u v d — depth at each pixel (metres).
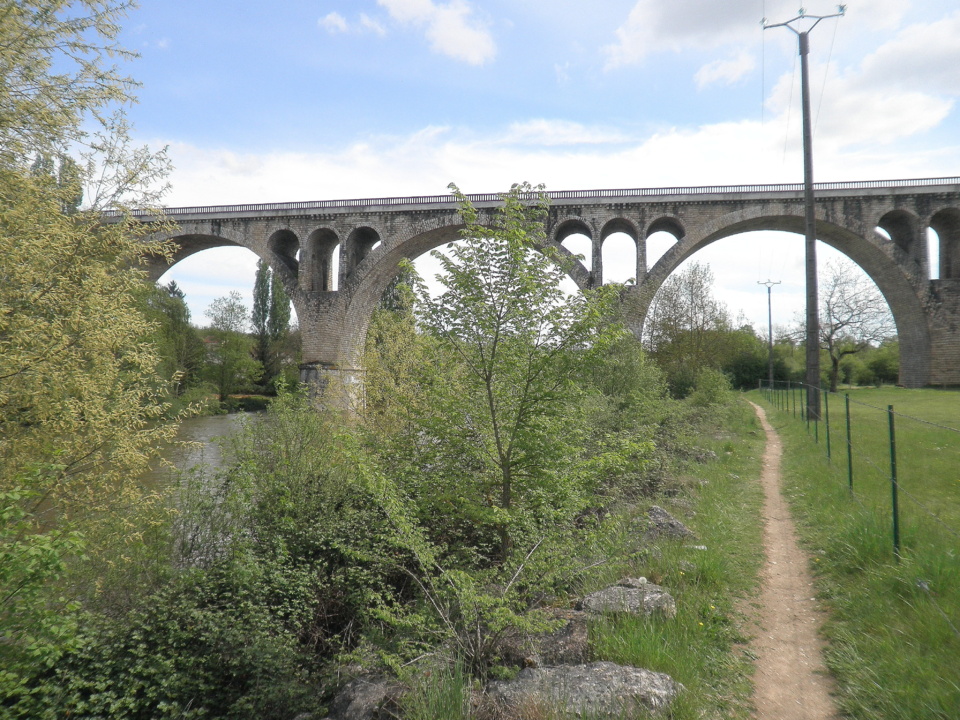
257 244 46.47
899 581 5.88
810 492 10.74
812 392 19.70
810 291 23.59
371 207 44.38
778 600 6.42
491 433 7.03
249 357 59.66
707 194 39.66
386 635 6.58
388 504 6.38
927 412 21.34
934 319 38.47
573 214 41.22
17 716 5.36
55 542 5.47
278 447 9.41
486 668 5.02
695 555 7.18
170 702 5.82
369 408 14.74
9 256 8.02
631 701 4.16
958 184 38.06
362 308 46.62
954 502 8.52
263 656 6.09
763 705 4.44
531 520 6.85
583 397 7.06
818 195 39.22
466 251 6.52
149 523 7.80
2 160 8.77
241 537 7.67
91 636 6.02
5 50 8.41
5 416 8.69
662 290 40.34
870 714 4.14
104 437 8.91
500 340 6.67
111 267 9.48
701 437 17.22
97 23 9.30
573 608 6.18
